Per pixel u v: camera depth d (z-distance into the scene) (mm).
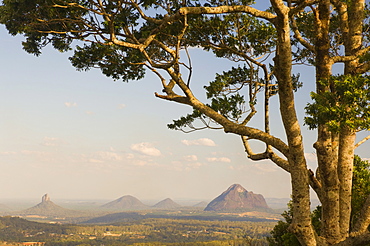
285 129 7000
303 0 7398
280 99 6977
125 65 9688
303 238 6918
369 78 6180
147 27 9414
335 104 6594
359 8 8383
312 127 6762
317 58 8055
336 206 7562
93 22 8602
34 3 8266
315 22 8070
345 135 8016
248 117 8961
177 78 8344
